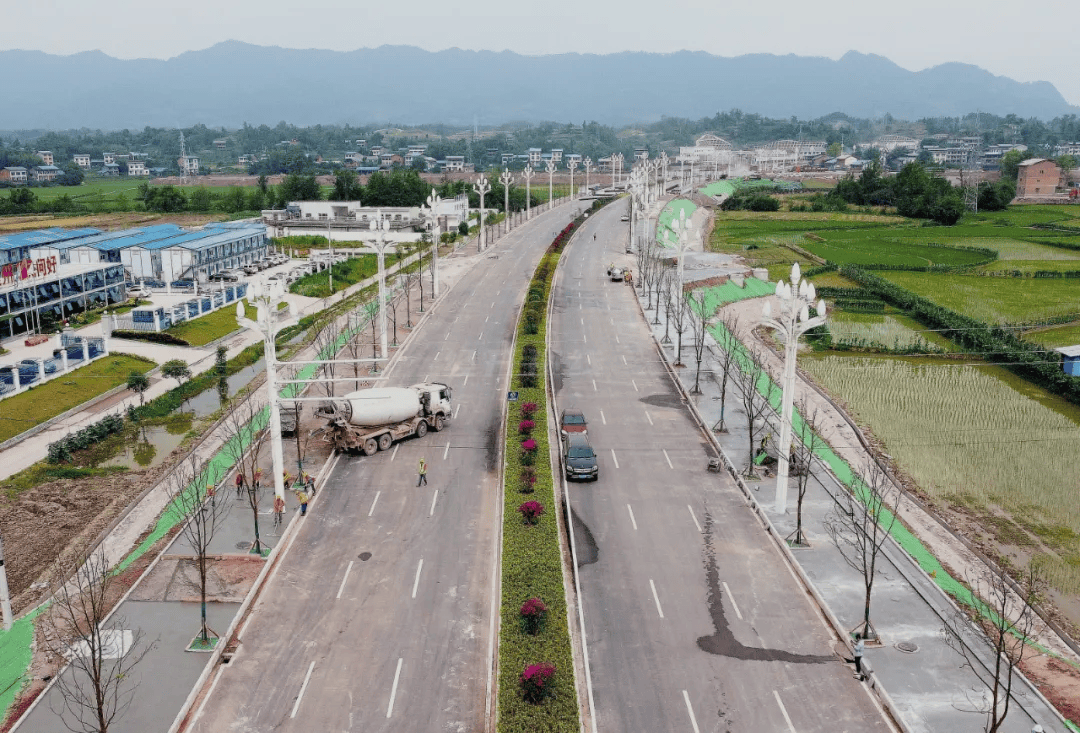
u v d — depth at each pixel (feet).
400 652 102.83
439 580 119.34
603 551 128.06
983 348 245.24
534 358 223.10
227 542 129.49
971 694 95.20
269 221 502.38
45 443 171.63
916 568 123.65
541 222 533.96
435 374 215.92
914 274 363.15
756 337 265.13
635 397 201.46
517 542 125.29
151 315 257.75
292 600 113.91
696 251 416.05
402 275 352.49
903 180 600.39
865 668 98.68
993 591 116.37
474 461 162.20
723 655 102.37
